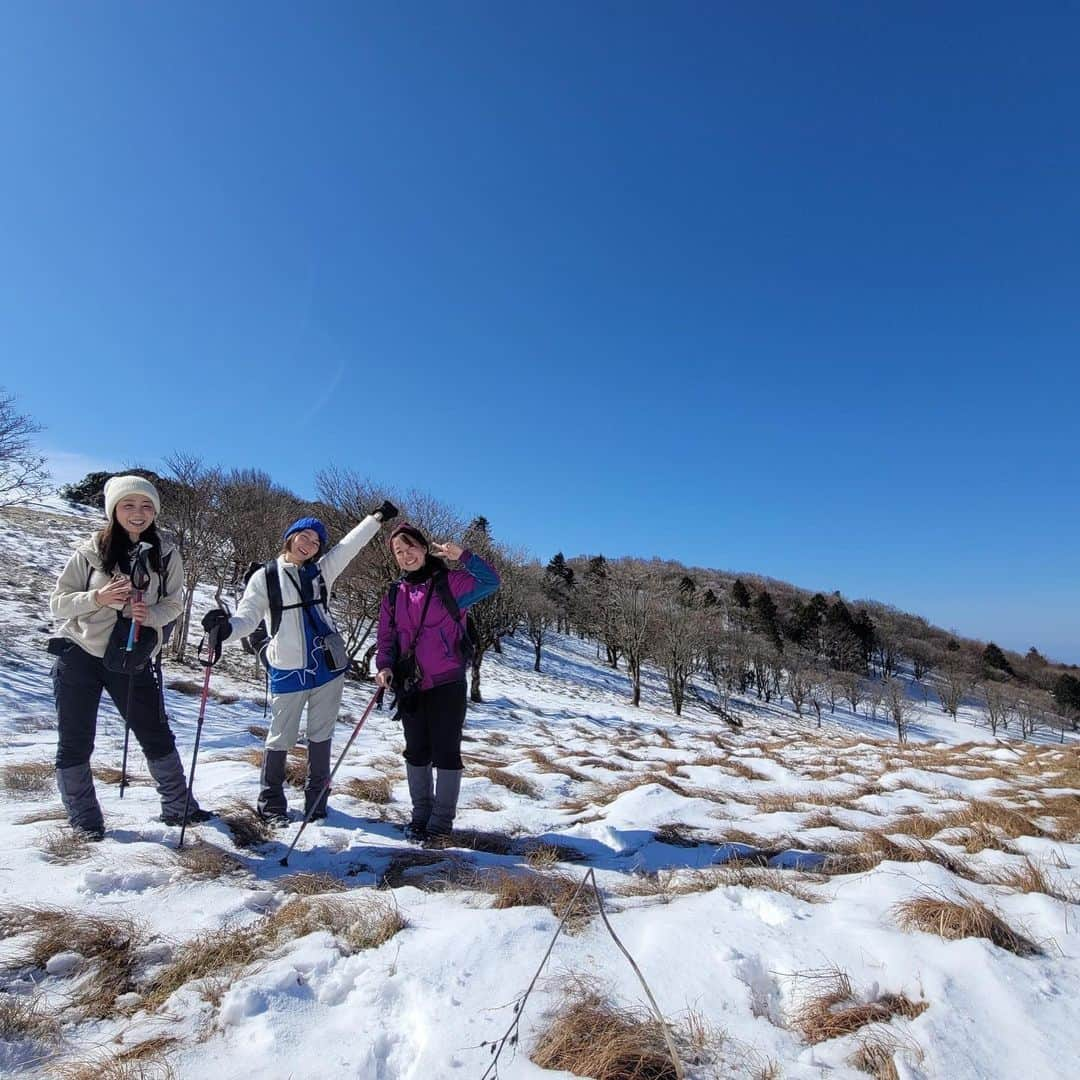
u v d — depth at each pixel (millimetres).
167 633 3857
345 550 4219
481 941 2520
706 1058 1946
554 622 59625
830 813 5285
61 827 3686
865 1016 2115
